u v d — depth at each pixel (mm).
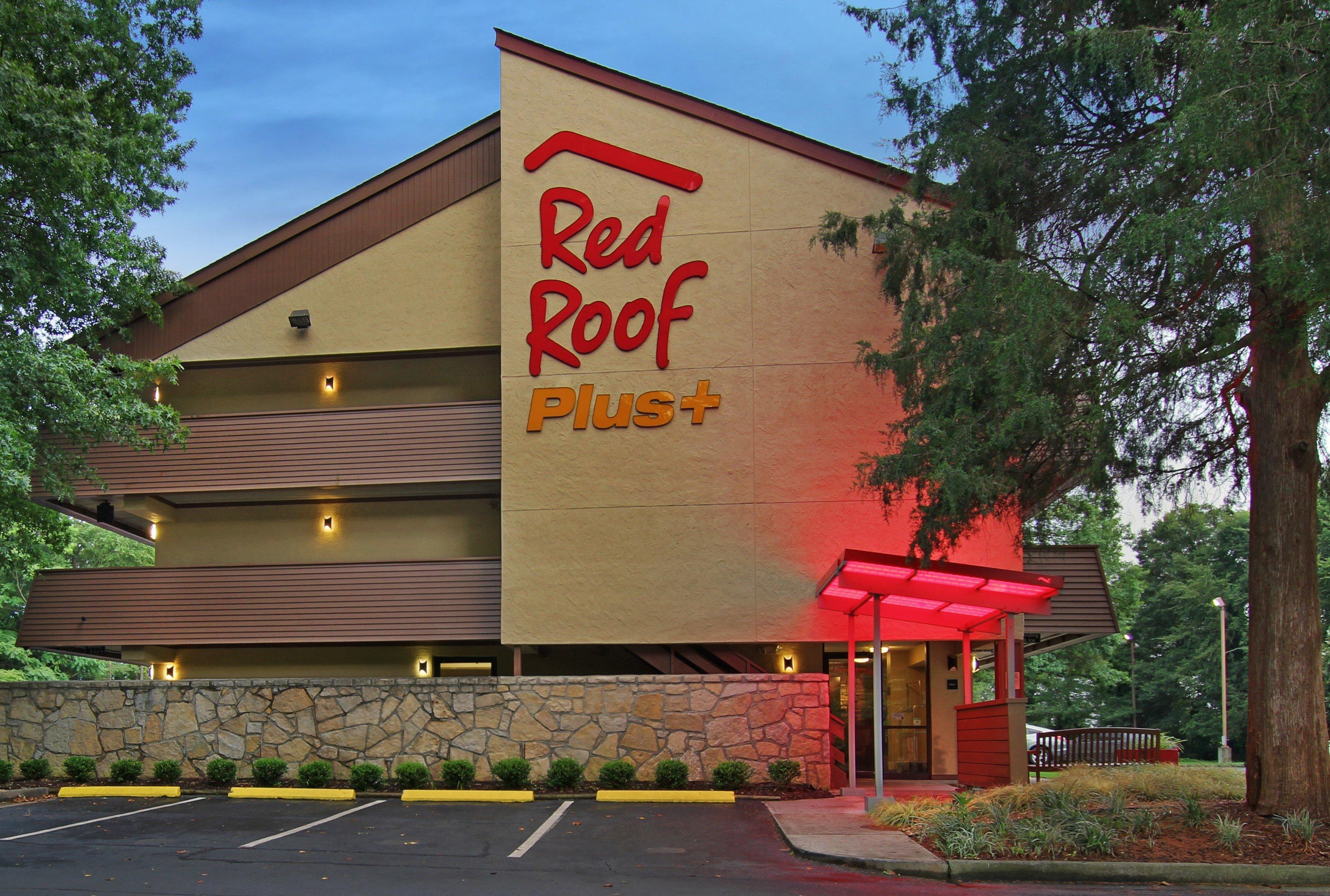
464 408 18266
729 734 15586
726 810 13336
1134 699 47469
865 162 17078
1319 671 10750
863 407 16625
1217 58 9328
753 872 9195
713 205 17344
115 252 17438
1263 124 9391
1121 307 10352
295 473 18438
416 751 15906
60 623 18906
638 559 16641
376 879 8727
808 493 16531
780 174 17297
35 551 19766
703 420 16844
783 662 18344
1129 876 9102
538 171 17719
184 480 18656
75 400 15297
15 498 18156
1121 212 11766
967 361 11914
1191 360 11164
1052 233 12680
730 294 17109
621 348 17141
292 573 18406
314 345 19297
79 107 15898
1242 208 9305
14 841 10672
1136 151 11516
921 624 16391
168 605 18641
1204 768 14508
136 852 9969
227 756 16188
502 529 16938
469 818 12492
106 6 17484
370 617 18016
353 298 19391
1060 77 12477
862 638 16344
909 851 9797
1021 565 16312
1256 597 11094
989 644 18969
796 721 15555
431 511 20031
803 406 16734
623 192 17531
